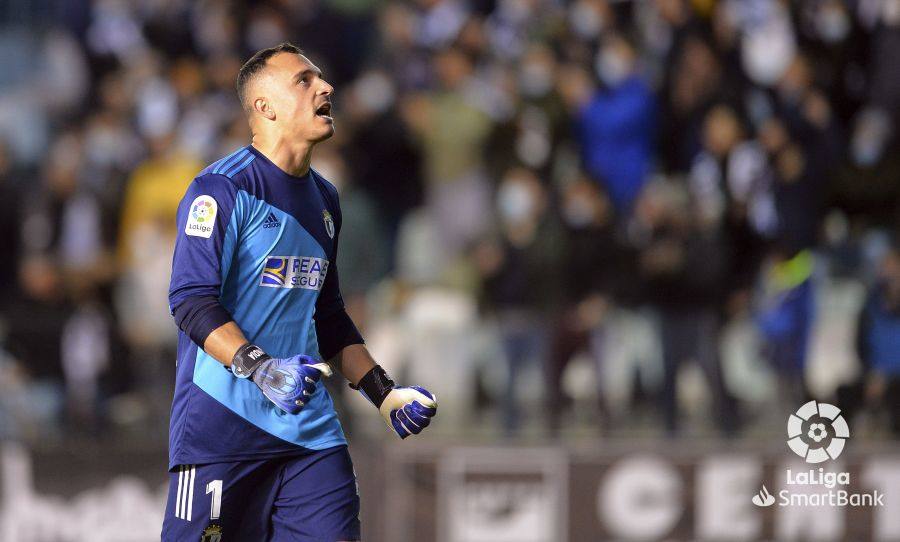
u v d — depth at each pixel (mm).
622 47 32219
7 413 27359
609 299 27969
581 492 27609
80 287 28109
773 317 27875
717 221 28656
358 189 31266
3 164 30703
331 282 14039
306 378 12000
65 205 30250
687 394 27797
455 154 31953
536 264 28078
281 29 36781
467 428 27875
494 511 27641
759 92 32250
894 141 30391
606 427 27812
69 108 36438
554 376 27953
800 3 33781
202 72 35219
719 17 33719
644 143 31625
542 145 31984
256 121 13281
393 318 28594
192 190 12914
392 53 35156
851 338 27750
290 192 13227
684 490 27594
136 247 29719
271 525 13594
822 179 30172
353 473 13688
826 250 28719
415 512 27547
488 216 30562
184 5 37594
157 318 28312
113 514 27344
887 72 31766
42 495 27281
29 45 38000
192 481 13250
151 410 27766
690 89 31641
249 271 13000
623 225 28891
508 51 34500
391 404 13695
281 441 13250
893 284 27625
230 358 12312
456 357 28062
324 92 13250
